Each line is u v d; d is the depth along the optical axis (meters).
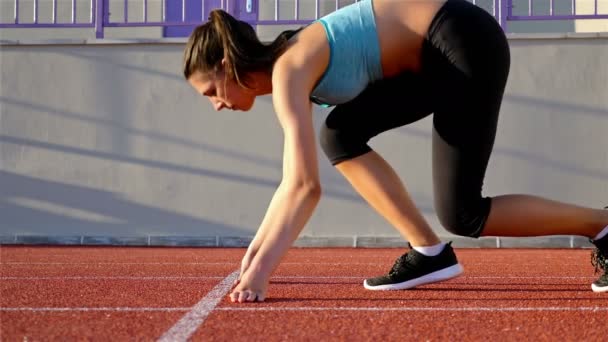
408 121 2.20
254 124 6.09
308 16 7.54
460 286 2.49
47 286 2.55
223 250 5.50
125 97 6.18
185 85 6.14
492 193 5.88
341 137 2.19
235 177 6.10
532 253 5.11
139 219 6.15
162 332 1.55
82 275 3.09
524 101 5.89
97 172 6.19
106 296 2.22
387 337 1.50
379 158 2.23
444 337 1.50
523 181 5.88
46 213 6.21
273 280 2.83
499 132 5.90
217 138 6.11
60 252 5.15
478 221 2.05
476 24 1.95
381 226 5.98
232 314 1.79
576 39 5.87
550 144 5.88
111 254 4.94
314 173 1.80
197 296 2.21
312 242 5.95
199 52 1.87
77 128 6.20
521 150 5.88
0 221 6.23
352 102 2.15
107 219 6.17
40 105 6.22
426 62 1.97
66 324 1.66
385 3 1.96
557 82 5.88
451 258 2.34
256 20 6.09
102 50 6.19
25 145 6.23
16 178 6.23
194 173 6.12
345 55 1.89
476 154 2.00
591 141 5.85
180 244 6.06
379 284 2.37
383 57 1.93
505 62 2.01
